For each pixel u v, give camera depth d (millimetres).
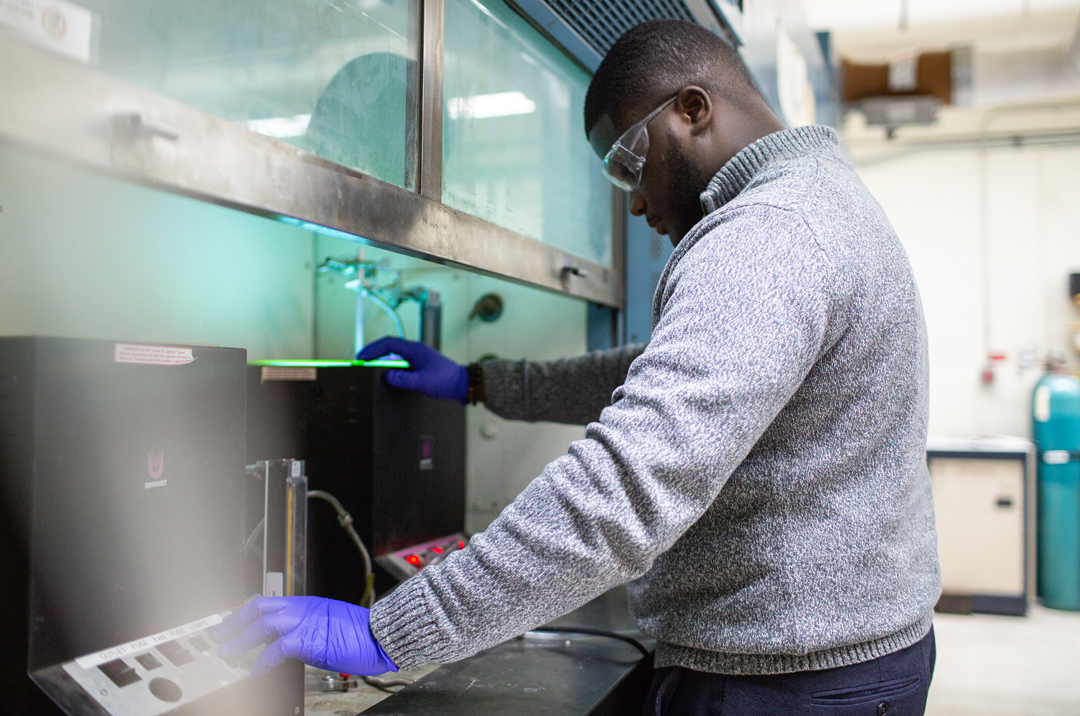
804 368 657
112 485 622
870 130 4180
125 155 549
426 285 1840
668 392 617
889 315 740
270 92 765
